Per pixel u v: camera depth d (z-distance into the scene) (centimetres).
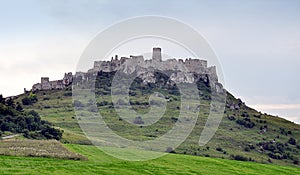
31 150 6031
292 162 16688
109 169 5172
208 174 5591
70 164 5316
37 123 11744
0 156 5588
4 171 4556
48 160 5553
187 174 5416
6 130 10512
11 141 6812
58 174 4675
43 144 6700
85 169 5069
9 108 12075
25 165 5050
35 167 4947
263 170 6294
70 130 12575
